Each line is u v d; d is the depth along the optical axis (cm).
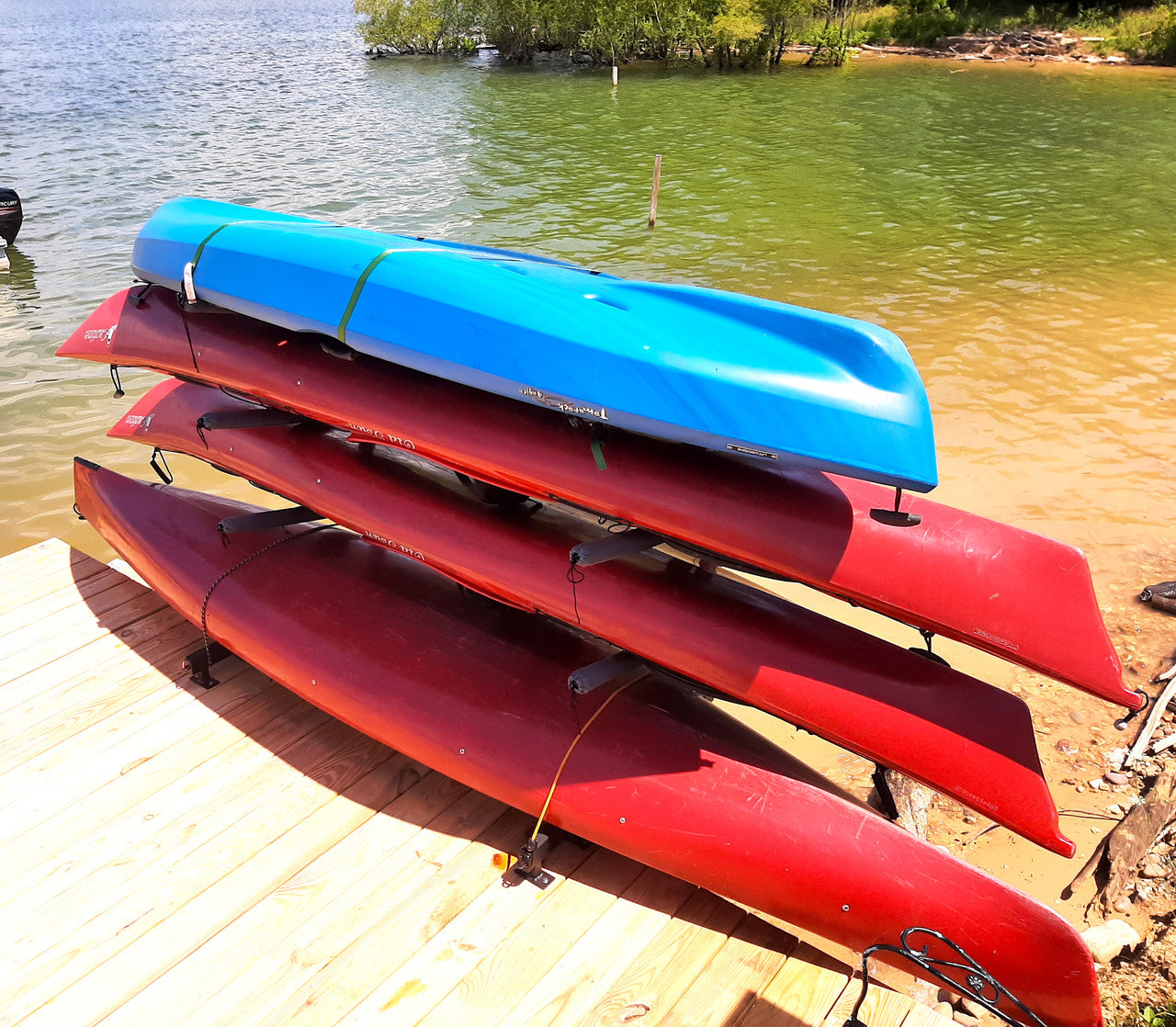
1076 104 2308
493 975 257
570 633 345
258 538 397
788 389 245
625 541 283
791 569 262
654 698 313
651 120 2117
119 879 284
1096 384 838
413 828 305
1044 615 243
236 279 346
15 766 326
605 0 2820
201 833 300
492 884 285
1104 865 375
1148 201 1482
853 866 264
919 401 237
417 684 326
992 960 253
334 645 344
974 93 2464
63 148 1895
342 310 317
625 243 1278
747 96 2409
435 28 3203
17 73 3130
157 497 428
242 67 3166
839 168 1698
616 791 288
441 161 1762
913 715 259
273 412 384
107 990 252
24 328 998
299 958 261
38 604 417
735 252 1235
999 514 641
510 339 283
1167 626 529
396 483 352
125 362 403
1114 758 436
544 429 296
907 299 1058
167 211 391
